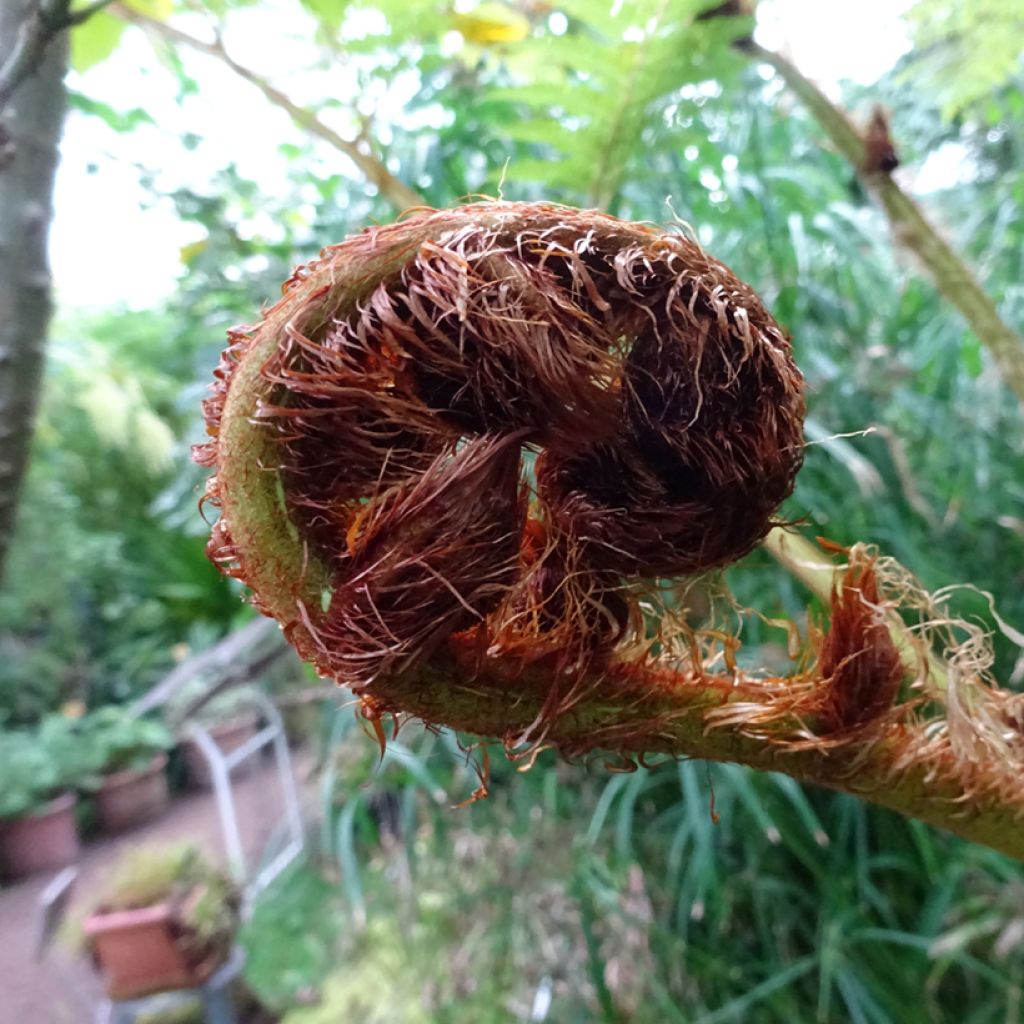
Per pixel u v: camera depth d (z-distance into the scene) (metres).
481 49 1.66
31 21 0.82
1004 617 1.78
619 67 1.20
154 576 4.35
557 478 0.52
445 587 0.46
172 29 1.31
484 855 2.05
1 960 2.69
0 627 4.15
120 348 4.40
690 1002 1.78
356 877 1.89
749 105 1.96
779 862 1.81
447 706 0.51
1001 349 1.24
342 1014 2.13
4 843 3.39
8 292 1.07
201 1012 2.29
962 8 1.64
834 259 2.07
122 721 3.81
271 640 2.36
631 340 0.49
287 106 1.31
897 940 1.65
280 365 0.46
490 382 0.46
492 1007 1.95
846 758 0.58
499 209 0.48
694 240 0.50
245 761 3.56
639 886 1.92
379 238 0.47
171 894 2.20
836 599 0.58
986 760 0.60
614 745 0.57
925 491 1.88
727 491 0.49
